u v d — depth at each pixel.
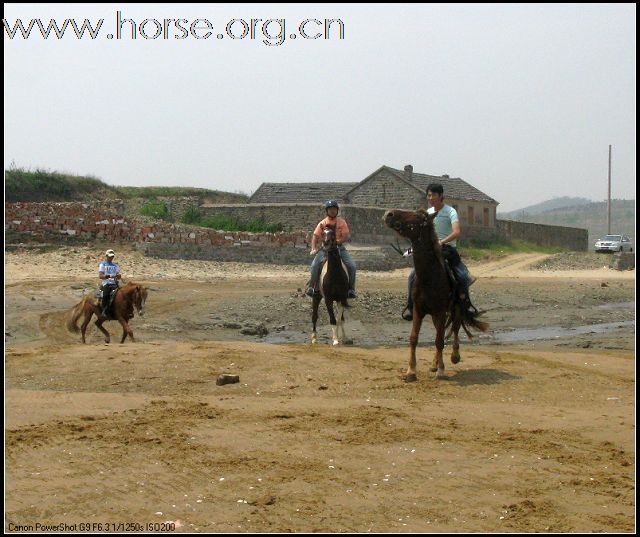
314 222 52.72
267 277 36.78
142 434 8.98
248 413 10.09
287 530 6.27
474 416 10.01
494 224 70.25
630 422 9.67
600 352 15.80
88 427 9.30
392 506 6.80
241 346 14.91
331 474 7.62
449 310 12.48
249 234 43.62
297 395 11.41
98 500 6.89
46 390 11.72
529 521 6.50
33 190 53.34
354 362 13.46
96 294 18.89
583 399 11.13
